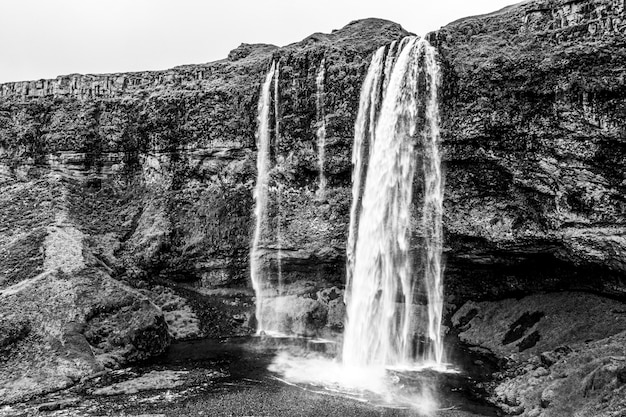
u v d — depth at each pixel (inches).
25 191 3253.0
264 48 3772.1
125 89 3558.1
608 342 1692.9
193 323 2576.3
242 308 2699.3
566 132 1889.8
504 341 2075.5
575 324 1927.9
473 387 1787.6
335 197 2578.7
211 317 2637.8
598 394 1363.2
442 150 2171.5
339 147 2524.6
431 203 2233.0
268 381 1883.6
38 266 2486.5
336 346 2342.5
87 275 2449.6
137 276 2773.1
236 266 2822.3
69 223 2930.6
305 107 2618.1
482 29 2268.7
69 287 2338.8
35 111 3567.9
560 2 2047.2
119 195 3334.2
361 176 2474.2
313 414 1573.6
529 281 2197.3
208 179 3041.3
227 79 3169.3
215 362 2112.5
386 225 2341.3
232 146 2933.1
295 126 2647.6
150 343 2199.8
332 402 1668.3
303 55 2677.2
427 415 1558.8
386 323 2303.2
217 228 2866.6
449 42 2249.0
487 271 2294.5
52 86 3634.4
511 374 1790.1
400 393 1753.2
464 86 2097.7
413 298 2364.7
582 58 1841.8
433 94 2175.2
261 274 2780.5
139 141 3312.0
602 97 1801.2
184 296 2770.7
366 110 2454.5
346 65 2549.2
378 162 2377.0
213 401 1683.1
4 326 2076.8
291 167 2667.3
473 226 2159.2
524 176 2021.4
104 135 3412.9
